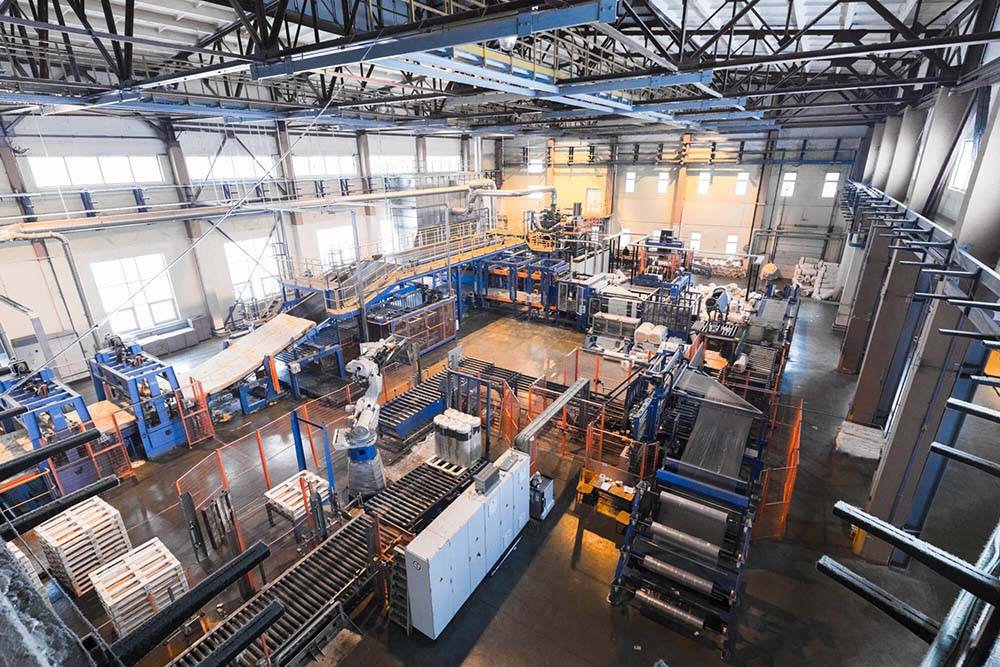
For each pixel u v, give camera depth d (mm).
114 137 16484
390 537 9469
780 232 29109
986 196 6457
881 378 13445
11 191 14656
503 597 8914
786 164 27969
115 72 8273
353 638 8211
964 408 1898
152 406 12914
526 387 15570
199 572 9477
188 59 12969
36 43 10828
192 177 18875
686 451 9750
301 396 16109
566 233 25891
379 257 20141
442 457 12328
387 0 8609
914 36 6141
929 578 9148
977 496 11156
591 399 14055
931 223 8242
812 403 15445
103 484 1545
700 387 12008
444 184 30969
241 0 7426
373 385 11227
